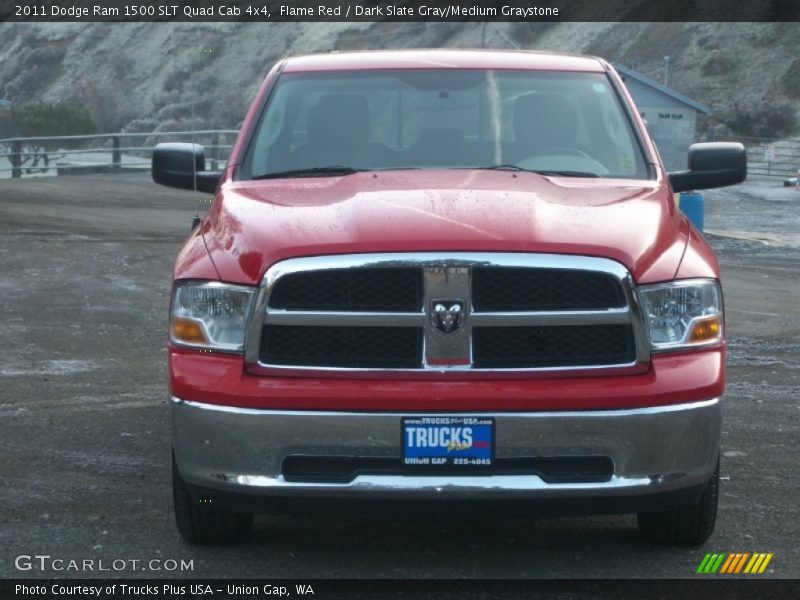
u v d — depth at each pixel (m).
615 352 5.31
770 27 83.56
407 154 6.88
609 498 5.22
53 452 7.78
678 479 5.29
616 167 6.80
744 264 20.62
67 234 20.05
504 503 5.21
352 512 5.29
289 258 5.30
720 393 5.39
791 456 7.86
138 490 6.97
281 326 5.31
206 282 5.46
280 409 5.20
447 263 5.21
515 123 7.05
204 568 5.69
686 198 22.80
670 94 30.16
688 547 5.99
